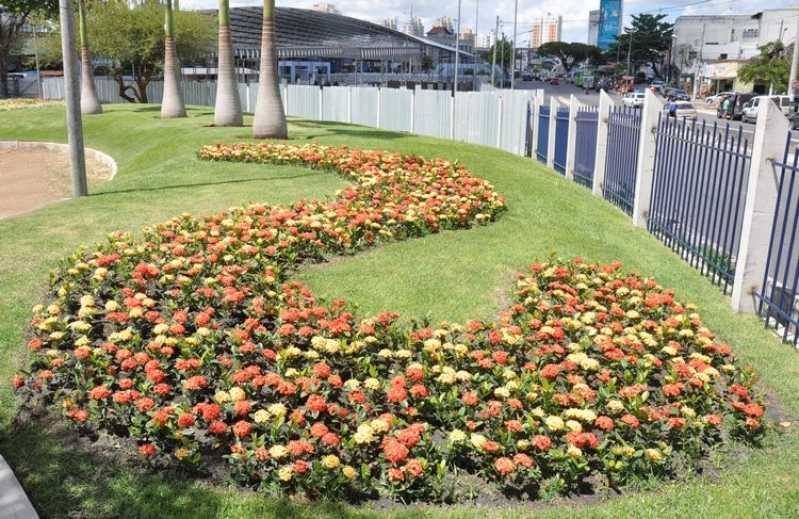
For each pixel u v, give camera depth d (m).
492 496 4.09
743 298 7.11
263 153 14.73
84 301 6.00
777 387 5.50
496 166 15.00
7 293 6.62
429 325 6.20
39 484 4.05
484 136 22.73
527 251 8.58
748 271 7.03
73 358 5.25
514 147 20.91
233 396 4.57
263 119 18.44
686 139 9.05
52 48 44.16
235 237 7.93
